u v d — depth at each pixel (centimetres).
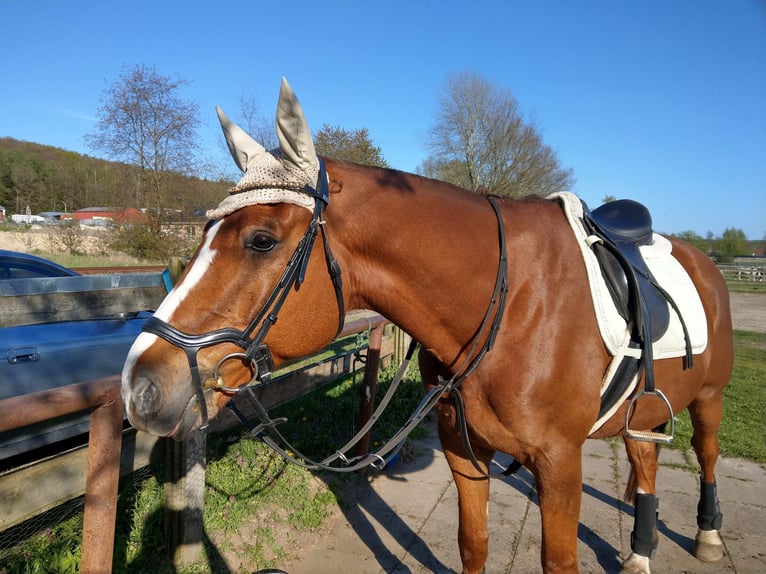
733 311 1739
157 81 1938
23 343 301
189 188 2045
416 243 178
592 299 190
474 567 215
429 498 372
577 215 207
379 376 552
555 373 179
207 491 315
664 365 219
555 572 185
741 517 352
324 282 169
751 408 601
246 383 164
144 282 324
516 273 186
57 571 237
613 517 349
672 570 293
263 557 288
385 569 289
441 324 186
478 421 188
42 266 423
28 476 185
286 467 363
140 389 147
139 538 270
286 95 149
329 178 175
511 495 378
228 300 156
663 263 245
